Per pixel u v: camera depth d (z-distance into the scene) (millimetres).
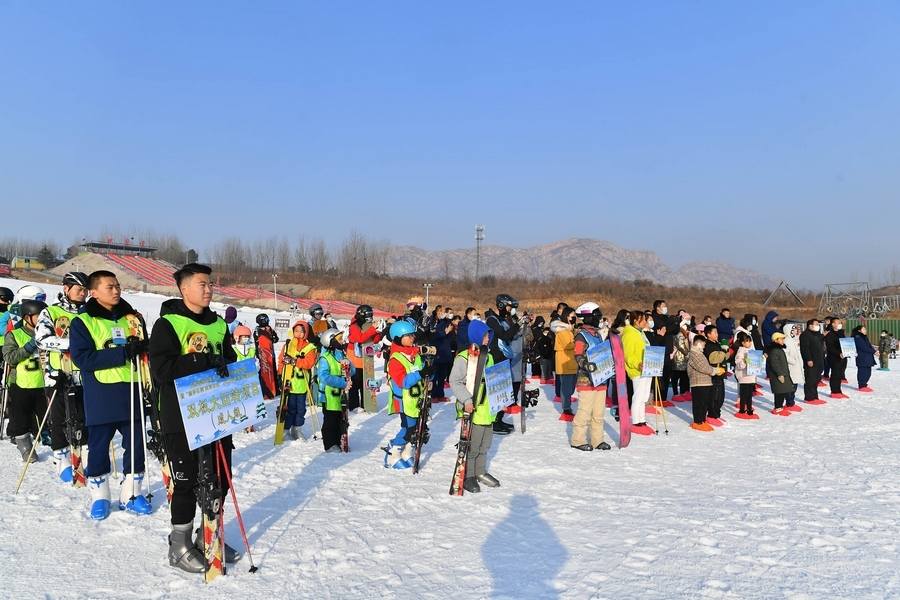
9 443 8391
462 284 82625
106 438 5355
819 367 14117
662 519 5676
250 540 4930
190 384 4188
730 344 15820
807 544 5070
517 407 12242
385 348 14953
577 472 7461
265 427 10102
